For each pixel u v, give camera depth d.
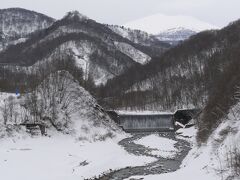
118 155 79.44
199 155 64.62
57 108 102.44
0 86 120.62
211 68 181.62
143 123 139.25
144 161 74.81
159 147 92.94
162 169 67.12
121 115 138.00
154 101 183.00
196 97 163.50
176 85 192.88
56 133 95.19
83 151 83.56
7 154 73.12
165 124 140.62
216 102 82.44
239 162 46.22
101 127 108.44
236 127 57.59
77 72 135.00
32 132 90.31
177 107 168.75
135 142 103.12
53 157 74.25
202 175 51.72
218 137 60.69
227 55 170.12
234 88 74.94
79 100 110.56
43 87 105.69
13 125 88.69
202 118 91.38
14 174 59.97
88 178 59.50
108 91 195.75
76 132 99.06
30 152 76.75
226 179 45.78
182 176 55.69
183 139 107.31
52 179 58.03
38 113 97.88
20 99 101.69
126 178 60.69
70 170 64.19
